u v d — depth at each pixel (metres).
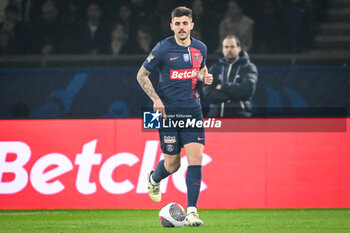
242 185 22.42
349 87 27.69
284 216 19.97
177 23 16.41
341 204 22.42
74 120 22.50
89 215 20.58
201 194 22.38
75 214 20.92
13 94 28.28
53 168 22.38
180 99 16.52
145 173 22.34
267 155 22.47
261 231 15.39
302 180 22.44
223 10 30.67
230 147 22.50
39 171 22.34
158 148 22.44
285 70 27.73
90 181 22.34
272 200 22.41
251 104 27.34
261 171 22.45
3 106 28.27
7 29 30.83
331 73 27.70
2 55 30.55
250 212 21.30
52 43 30.94
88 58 30.31
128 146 22.44
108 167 22.39
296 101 27.73
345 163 22.44
